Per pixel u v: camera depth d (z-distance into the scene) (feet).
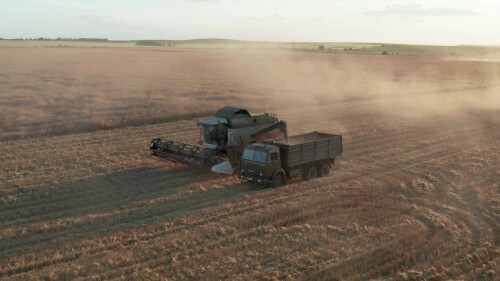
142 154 79.87
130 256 42.80
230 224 50.08
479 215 54.19
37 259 42.42
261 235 47.70
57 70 249.34
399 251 44.09
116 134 96.37
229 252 43.73
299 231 48.55
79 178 66.39
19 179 65.41
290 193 60.80
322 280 39.11
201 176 68.23
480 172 71.41
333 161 71.77
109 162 74.54
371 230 49.06
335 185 64.49
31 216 52.85
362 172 71.72
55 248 44.52
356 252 44.14
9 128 99.66
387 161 78.02
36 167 71.72
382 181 66.80
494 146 88.28
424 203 57.88
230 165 66.59
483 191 62.59
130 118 111.04
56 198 58.39
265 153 62.39
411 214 54.13
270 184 63.87
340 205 56.39
